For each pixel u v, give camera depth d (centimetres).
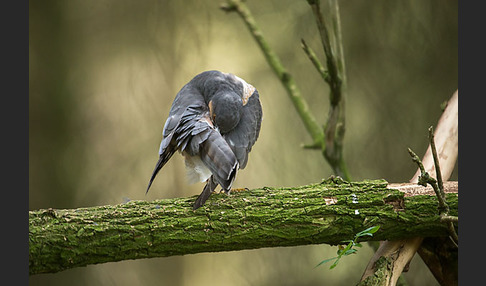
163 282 1441
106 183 1430
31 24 1412
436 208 675
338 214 662
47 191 1375
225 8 1070
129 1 1481
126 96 1476
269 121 1394
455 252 731
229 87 757
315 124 996
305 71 1353
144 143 1466
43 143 1390
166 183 1475
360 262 1305
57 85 1412
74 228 614
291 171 1366
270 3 1396
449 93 1239
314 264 1342
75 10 1455
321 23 821
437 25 1257
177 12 1473
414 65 1267
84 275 1384
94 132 1445
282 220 652
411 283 1183
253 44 1436
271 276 1375
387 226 672
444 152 795
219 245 646
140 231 625
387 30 1285
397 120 1262
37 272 613
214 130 679
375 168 1259
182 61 1482
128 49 1484
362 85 1292
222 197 671
